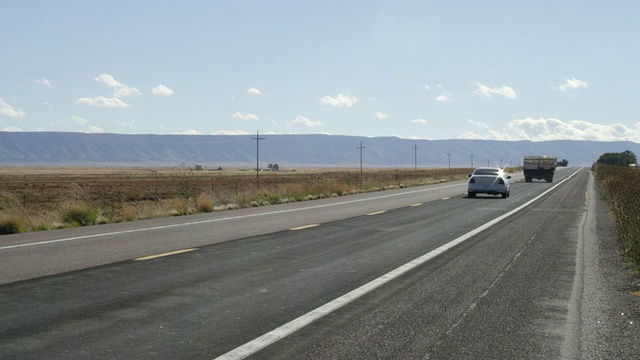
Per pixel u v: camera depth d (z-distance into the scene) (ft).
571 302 28.58
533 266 39.11
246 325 23.80
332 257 42.22
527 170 221.46
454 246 48.62
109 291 30.14
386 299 28.91
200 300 28.25
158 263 39.09
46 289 30.55
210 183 286.46
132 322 24.09
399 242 50.88
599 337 22.68
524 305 27.86
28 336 21.93
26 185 274.98
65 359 19.33
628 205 58.13
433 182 219.82
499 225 66.33
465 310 26.76
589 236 56.44
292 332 22.85
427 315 25.77
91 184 282.15
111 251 44.65
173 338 21.89
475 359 19.90
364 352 20.45
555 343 21.85
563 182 214.28
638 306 27.84
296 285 32.04
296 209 89.61
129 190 215.51
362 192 151.84
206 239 52.37
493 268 38.19
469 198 119.03
